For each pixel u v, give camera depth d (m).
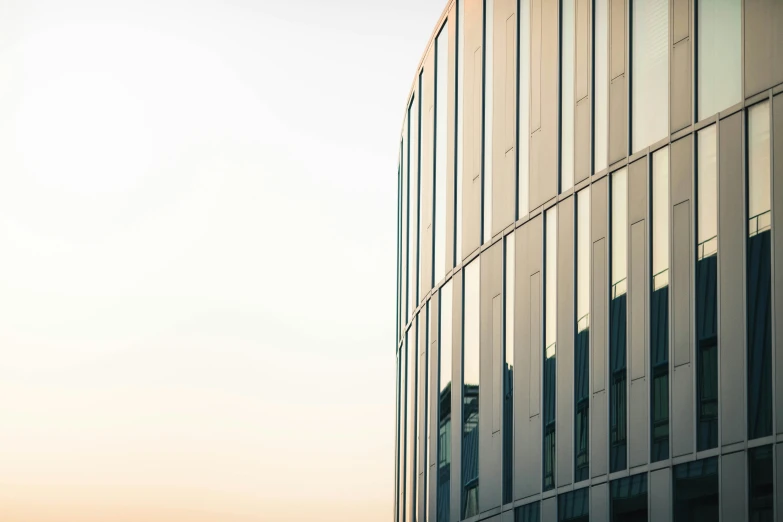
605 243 21.25
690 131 18.92
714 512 17.45
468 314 28.25
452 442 28.80
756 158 17.39
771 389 16.62
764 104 17.34
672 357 18.78
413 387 34.53
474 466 26.80
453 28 31.98
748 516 16.77
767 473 16.52
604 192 21.45
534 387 23.64
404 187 39.19
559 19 24.16
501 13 27.69
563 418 22.20
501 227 26.31
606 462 20.45
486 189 27.67
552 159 23.83
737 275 17.50
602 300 21.14
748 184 17.50
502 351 25.55
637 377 19.72
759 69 17.52
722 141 18.12
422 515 32.03
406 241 38.03
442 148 32.28
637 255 20.09
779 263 16.72
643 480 19.22
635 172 20.44
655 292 19.45
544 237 23.91
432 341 31.78
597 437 20.83
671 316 18.92
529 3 25.89
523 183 25.28
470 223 28.69
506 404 25.03
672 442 18.58
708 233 18.25
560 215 23.22
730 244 17.72
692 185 18.75
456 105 31.03
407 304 36.97
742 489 16.92
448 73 32.19
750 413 16.95
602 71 22.03
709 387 17.84
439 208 32.09
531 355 23.92
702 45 18.88
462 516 27.42
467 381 27.84
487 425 26.11
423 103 35.66
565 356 22.36
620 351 20.34
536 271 24.11
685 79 19.22
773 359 16.64
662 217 19.48
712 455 17.61
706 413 17.84
